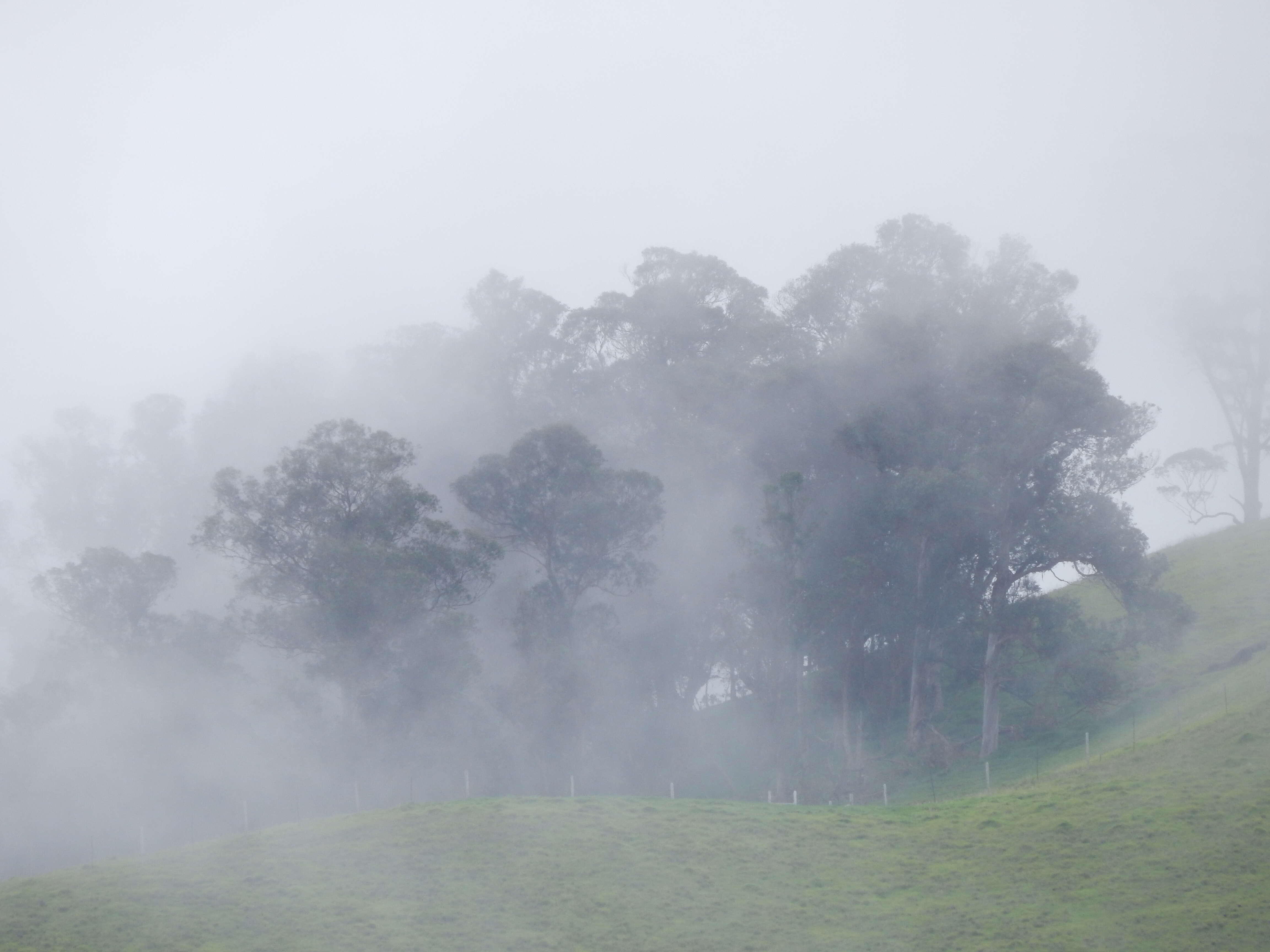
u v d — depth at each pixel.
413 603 54.28
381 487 57.56
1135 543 52.06
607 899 28.61
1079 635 51.56
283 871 30.73
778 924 27.19
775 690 56.00
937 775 51.81
